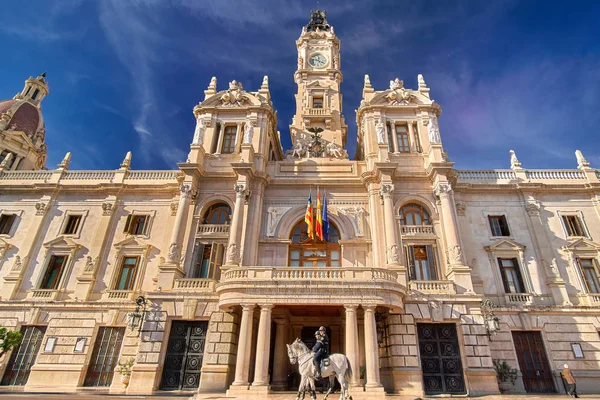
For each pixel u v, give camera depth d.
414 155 31.70
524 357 25.81
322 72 43.78
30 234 31.94
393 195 29.33
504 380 24.58
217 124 34.78
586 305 26.91
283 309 24.50
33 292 29.28
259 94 35.94
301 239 29.56
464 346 23.30
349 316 21.25
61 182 34.56
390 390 22.69
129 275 30.27
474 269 28.86
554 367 25.22
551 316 26.72
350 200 30.52
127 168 35.28
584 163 33.12
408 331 23.53
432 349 23.73
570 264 28.81
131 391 22.36
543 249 29.22
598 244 29.16
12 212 33.31
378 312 24.16
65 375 26.23
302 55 45.97
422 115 33.41
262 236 29.02
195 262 28.03
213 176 30.70
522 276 28.58
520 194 31.72
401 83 36.06
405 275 24.91
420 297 24.38
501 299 27.69
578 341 25.92
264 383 19.98
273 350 26.16
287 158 34.50
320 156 34.62
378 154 30.69
